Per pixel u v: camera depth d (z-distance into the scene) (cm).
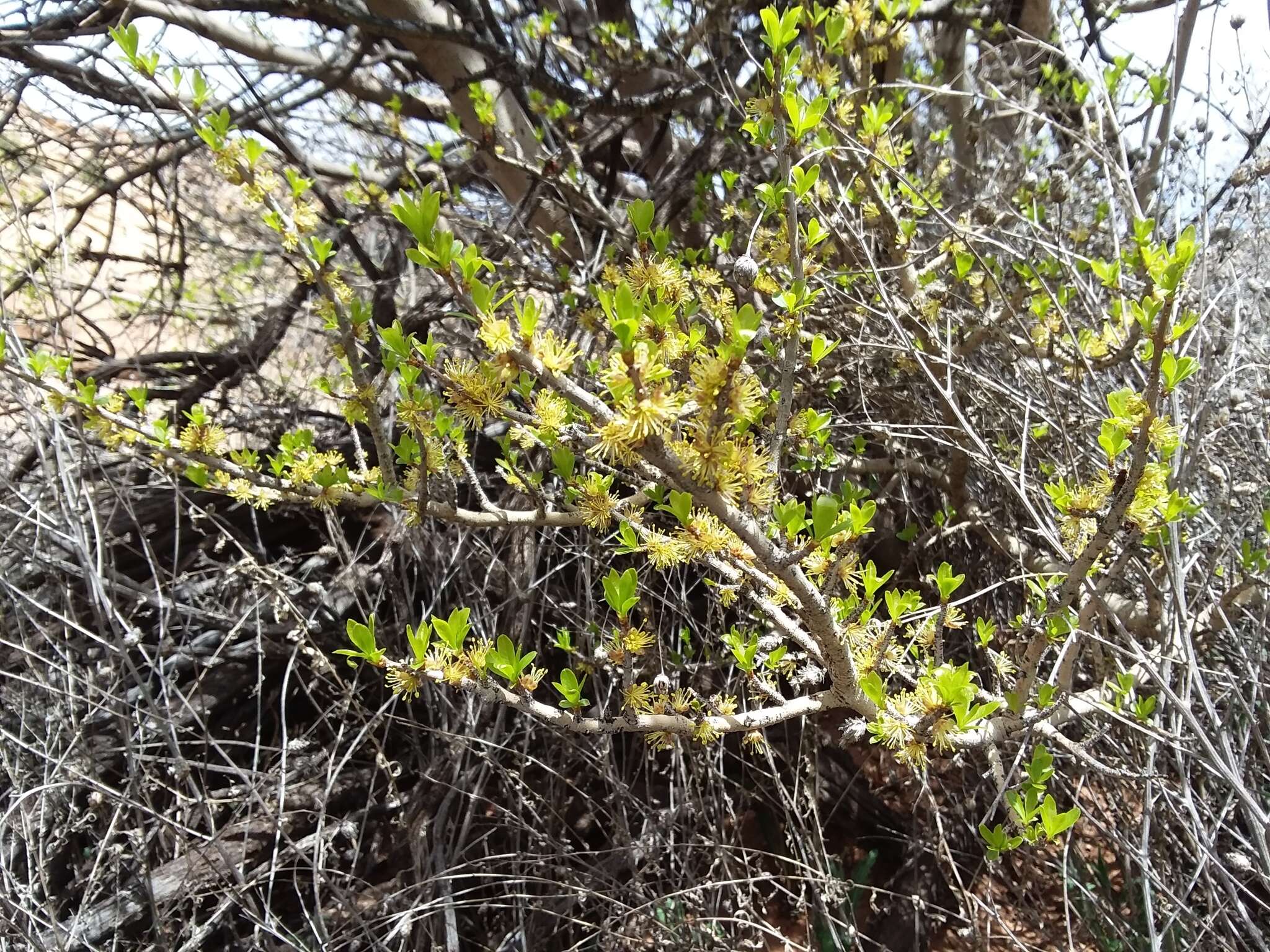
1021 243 288
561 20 394
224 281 532
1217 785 195
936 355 243
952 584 132
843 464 269
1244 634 205
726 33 310
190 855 228
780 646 159
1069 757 210
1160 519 140
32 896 196
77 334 544
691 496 113
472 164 389
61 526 247
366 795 289
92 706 219
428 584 299
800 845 246
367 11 301
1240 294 207
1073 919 253
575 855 245
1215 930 184
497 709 270
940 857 227
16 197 405
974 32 382
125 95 330
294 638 250
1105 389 232
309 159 446
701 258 281
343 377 249
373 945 215
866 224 287
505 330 94
